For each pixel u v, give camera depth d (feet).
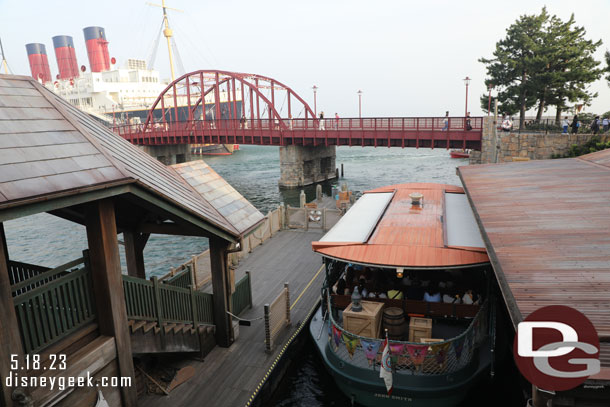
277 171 230.89
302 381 36.78
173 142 214.07
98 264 22.76
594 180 41.50
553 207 32.24
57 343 21.04
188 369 33.04
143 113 428.97
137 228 34.35
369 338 29.71
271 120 169.78
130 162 25.84
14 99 21.90
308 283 50.34
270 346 35.47
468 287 37.60
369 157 299.58
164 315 29.35
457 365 29.81
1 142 18.44
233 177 210.18
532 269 20.35
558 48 118.52
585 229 26.05
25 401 17.63
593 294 17.25
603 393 13.51
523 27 121.70
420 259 31.55
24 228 113.09
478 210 33.42
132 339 26.40
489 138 114.73
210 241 34.94
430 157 282.77
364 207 49.88
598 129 99.35
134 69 435.94
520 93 123.24
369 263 32.17
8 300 17.57
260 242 65.82
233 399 29.63
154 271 75.20
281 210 74.28
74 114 25.64
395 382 29.50
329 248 35.06
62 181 18.57
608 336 14.28
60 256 88.48
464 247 32.40
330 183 182.39
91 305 23.12
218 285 35.76
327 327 38.29
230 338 36.99
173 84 230.07
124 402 24.18
